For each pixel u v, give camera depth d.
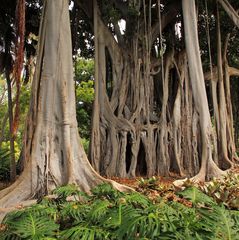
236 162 14.36
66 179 8.64
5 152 16.78
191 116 13.83
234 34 17.17
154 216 4.34
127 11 13.57
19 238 4.43
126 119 13.30
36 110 9.02
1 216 7.00
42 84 9.08
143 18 14.02
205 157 11.00
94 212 4.88
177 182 9.22
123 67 13.70
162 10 14.73
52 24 9.21
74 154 8.97
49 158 8.71
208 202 6.00
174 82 14.95
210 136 11.17
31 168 8.52
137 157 13.37
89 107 24.39
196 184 9.11
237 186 8.40
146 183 8.44
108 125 13.12
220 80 15.05
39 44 9.34
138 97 13.52
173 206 5.59
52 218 5.12
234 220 4.89
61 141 8.97
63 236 4.30
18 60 7.85
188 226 4.30
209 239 4.15
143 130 13.38
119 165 12.91
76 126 9.23
